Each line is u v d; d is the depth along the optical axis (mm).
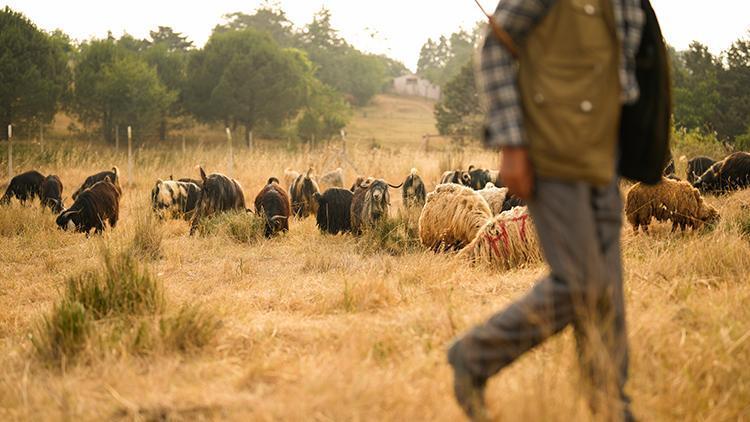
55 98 62125
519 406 3221
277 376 4410
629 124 3197
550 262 3037
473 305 6098
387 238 11781
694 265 7156
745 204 13000
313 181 18109
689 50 56438
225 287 8984
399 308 6410
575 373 3662
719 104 50531
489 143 2941
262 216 13883
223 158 31594
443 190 10969
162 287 7113
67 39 108000
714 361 4086
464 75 84562
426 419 3512
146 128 71062
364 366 4328
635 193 11375
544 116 2893
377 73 149375
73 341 5352
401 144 89625
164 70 84000
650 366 4098
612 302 3107
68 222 14422
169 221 16266
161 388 4371
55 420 3955
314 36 172125
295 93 83250
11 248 12898
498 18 2936
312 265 10336
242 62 80062
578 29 2906
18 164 32188
